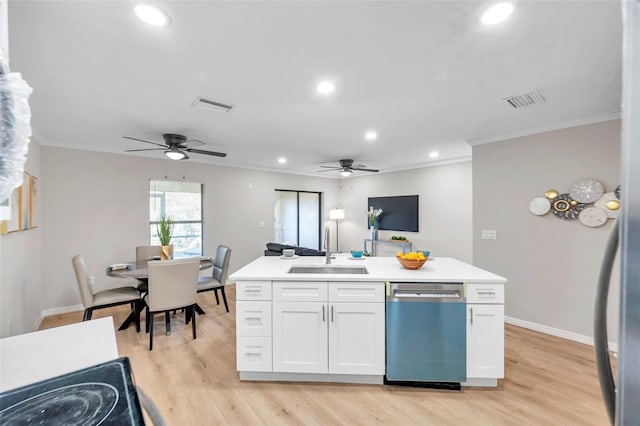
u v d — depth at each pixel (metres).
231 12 1.39
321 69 1.96
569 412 1.93
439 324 2.16
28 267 3.20
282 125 3.19
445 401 2.05
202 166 5.33
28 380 0.86
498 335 2.15
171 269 2.95
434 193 5.61
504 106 2.64
